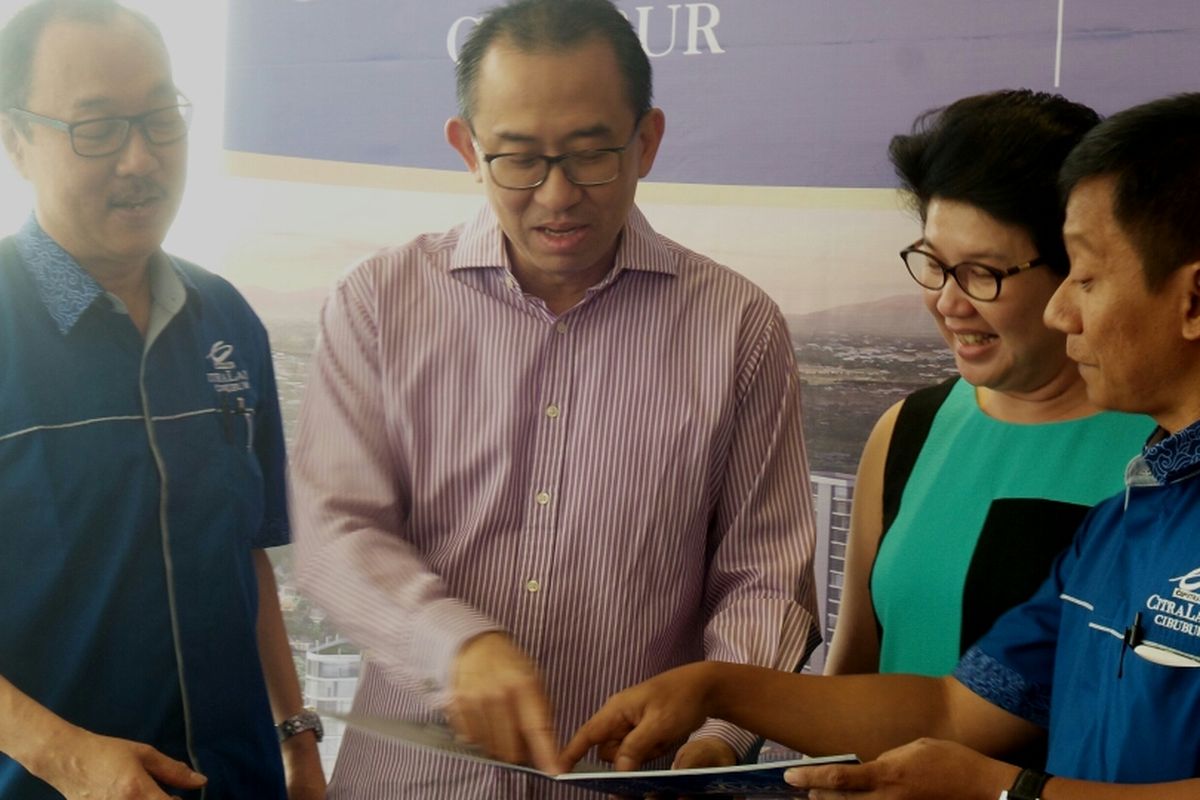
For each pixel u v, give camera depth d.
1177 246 1.34
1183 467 1.42
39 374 1.85
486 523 1.82
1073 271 1.43
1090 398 1.47
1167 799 1.32
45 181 1.84
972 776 1.44
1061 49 2.71
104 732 1.86
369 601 1.72
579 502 1.82
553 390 1.84
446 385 1.85
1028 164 1.70
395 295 1.87
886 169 2.86
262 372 2.16
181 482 1.92
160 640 1.89
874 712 1.75
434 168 3.14
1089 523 1.65
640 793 1.51
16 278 1.88
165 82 1.88
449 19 3.10
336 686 3.12
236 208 3.26
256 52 3.23
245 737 2.00
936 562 1.91
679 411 1.83
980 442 1.95
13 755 1.71
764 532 1.88
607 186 1.69
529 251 1.74
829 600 2.95
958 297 1.80
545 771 1.50
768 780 1.44
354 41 3.17
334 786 1.95
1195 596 1.38
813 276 2.92
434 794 1.85
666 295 1.86
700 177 2.98
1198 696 1.34
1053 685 1.62
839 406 2.93
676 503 1.83
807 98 2.90
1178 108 1.38
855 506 2.15
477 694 1.55
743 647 1.79
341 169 3.20
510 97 1.65
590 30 1.66
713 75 2.95
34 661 1.83
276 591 2.30
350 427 1.87
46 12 1.83
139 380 1.92
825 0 2.87
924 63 2.81
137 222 1.87
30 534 1.82
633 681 1.82
